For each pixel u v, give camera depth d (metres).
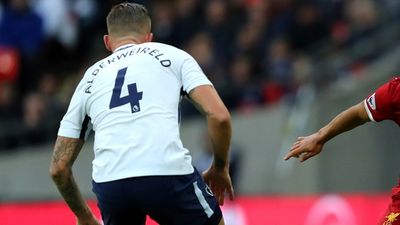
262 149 45.53
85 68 48.31
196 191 17.58
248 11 47.16
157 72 17.89
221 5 47.22
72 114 18.14
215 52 46.25
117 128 17.55
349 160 44.81
